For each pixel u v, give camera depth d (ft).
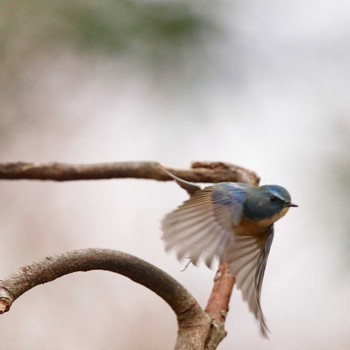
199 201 21.56
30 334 46.88
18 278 17.87
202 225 20.98
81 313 47.62
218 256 20.58
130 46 33.17
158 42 32.83
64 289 47.70
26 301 47.24
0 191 48.57
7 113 43.75
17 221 48.37
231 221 21.40
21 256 47.75
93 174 28.25
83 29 33.42
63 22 33.96
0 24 34.91
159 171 28.04
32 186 49.03
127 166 27.94
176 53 33.01
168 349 47.42
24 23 34.81
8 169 28.12
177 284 20.01
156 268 19.81
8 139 44.78
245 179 27.71
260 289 21.17
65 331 47.16
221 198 21.98
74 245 48.55
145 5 32.94
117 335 47.42
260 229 21.99
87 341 47.14
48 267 18.28
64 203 49.37
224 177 27.99
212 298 21.53
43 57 38.83
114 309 47.75
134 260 19.52
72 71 39.68
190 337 20.01
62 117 44.39
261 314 20.33
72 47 34.01
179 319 20.22
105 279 48.11
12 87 41.47
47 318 47.19
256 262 21.49
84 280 47.93
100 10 33.12
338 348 44.42
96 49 33.32
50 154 45.50
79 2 33.71
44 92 42.24
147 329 47.67
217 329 20.30
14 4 34.65
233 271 20.80
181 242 20.52
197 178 28.09
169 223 20.68
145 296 48.16
